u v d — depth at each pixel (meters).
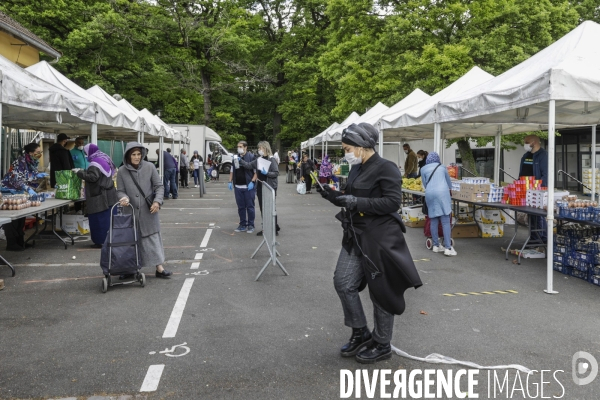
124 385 3.74
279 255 8.54
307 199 19.03
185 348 4.44
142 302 5.80
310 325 5.04
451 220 10.05
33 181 9.33
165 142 27.89
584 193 22.12
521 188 8.25
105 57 31.50
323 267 7.65
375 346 4.20
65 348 4.43
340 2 23.58
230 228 11.52
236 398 3.54
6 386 3.71
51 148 10.89
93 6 30.75
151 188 6.71
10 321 5.14
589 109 8.69
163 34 33.75
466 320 5.21
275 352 4.35
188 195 20.66
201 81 37.56
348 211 4.05
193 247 9.20
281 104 46.12
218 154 39.06
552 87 6.19
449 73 17.69
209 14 35.59
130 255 6.29
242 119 48.91
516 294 6.19
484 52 18.09
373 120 15.88
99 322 5.12
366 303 5.84
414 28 19.98
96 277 6.95
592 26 7.26
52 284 6.58
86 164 11.45
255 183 10.93
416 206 11.82
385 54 21.16
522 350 4.42
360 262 4.07
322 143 25.48
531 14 19.06
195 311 5.48
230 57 37.09
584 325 5.06
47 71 11.18
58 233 10.21
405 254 3.95
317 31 42.16
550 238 6.21
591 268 6.70
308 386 3.73
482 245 9.45
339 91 26.34
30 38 16.81
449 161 31.06
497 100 7.44
